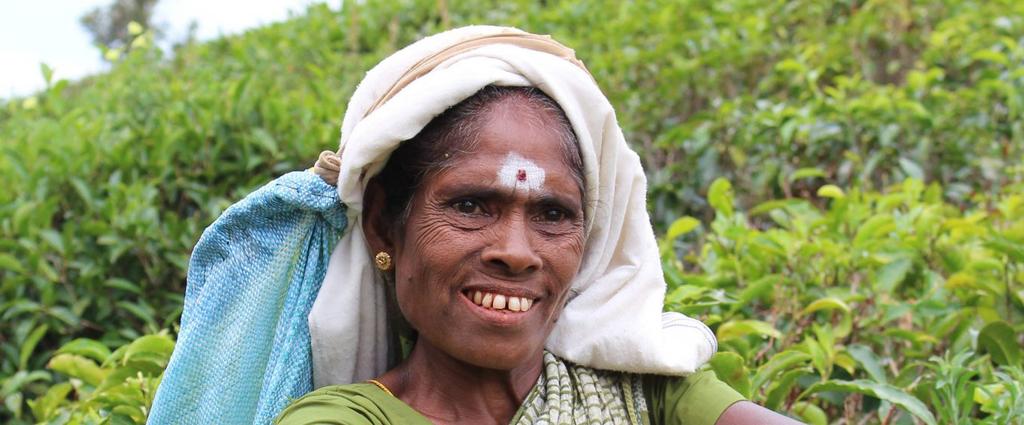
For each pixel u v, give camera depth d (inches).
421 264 70.4
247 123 167.8
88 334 154.9
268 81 219.6
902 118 166.4
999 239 117.8
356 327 75.0
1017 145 168.4
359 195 73.2
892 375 110.3
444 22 247.9
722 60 199.9
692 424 75.2
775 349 111.7
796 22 230.1
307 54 257.0
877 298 115.6
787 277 116.9
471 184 69.2
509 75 71.0
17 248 151.4
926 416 87.9
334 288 74.5
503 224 69.6
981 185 172.9
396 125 69.4
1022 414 85.8
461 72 69.7
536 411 73.5
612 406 74.9
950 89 197.8
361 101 75.6
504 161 69.2
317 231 74.9
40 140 175.5
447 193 69.7
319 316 73.9
